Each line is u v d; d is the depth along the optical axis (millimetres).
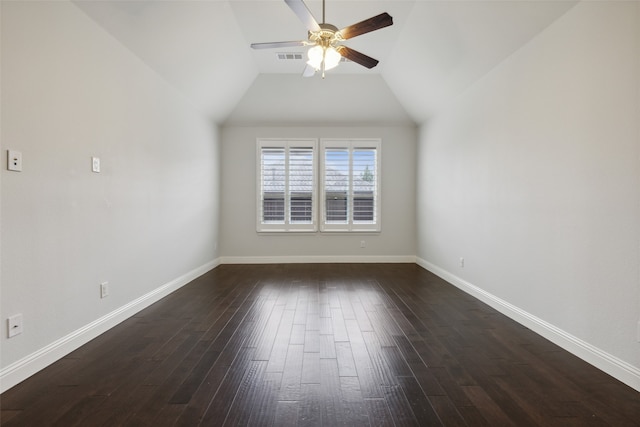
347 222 5734
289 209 5684
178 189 3979
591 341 2088
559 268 2359
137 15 2660
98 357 2162
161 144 3525
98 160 2518
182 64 3533
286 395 1733
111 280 2697
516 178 2857
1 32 1748
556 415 1567
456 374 1959
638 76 1781
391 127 5707
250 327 2721
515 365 2074
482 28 2898
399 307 3266
